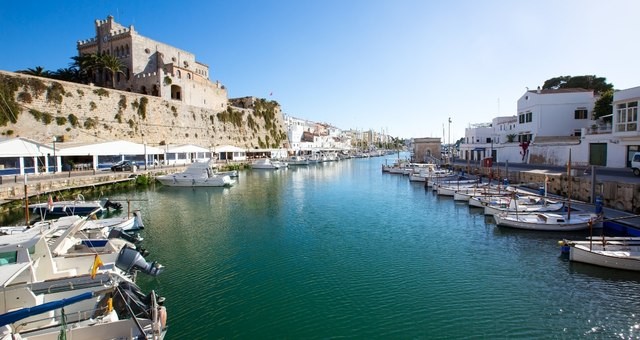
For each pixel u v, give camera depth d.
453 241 22.64
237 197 42.09
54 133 49.66
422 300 14.48
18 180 35.38
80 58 69.62
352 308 13.94
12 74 46.22
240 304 14.29
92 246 17.72
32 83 48.06
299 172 80.44
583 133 43.09
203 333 12.23
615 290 14.90
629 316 12.91
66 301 9.31
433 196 42.50
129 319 9.84
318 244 22.34
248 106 111.50
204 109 83.31
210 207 35.41
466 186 42.50
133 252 15.18
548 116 53.75
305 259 19.53
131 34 78.69
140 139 63.72
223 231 25.70
